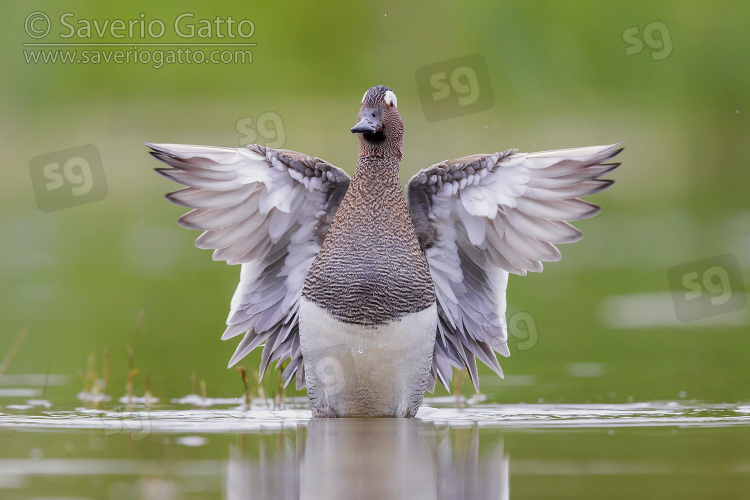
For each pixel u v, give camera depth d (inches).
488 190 390.0
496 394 432.8
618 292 733.9
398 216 379.2
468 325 417.1
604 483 244.8
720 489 238.4
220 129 1307.8
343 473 254.8
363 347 364.5
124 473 253.1
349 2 1366.9
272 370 503.2
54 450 285.1
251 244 403.2
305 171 389.1
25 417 358.3
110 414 369.7
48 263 861.8
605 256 887.1
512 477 251.1
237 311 412.8
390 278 366.9
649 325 621.6
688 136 1320.1
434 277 408.2
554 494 234.4
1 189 1218.0
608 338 580.7
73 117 1261.1
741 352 532.1
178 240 992.2
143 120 1289.4
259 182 386.6
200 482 243.8
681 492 235.8
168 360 525.3
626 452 283.0
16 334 584.7
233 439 306.2
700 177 1322.6
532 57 1326.3
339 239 374.6
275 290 411.2
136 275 815.1
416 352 368.5
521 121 1312.7
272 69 1339.8
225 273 831.1
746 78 1307.8
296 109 1337.4
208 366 511.8
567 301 702.5
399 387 368.5
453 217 400.8
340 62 1358.3
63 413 373.4
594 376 474.0
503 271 415.5
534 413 373.7
